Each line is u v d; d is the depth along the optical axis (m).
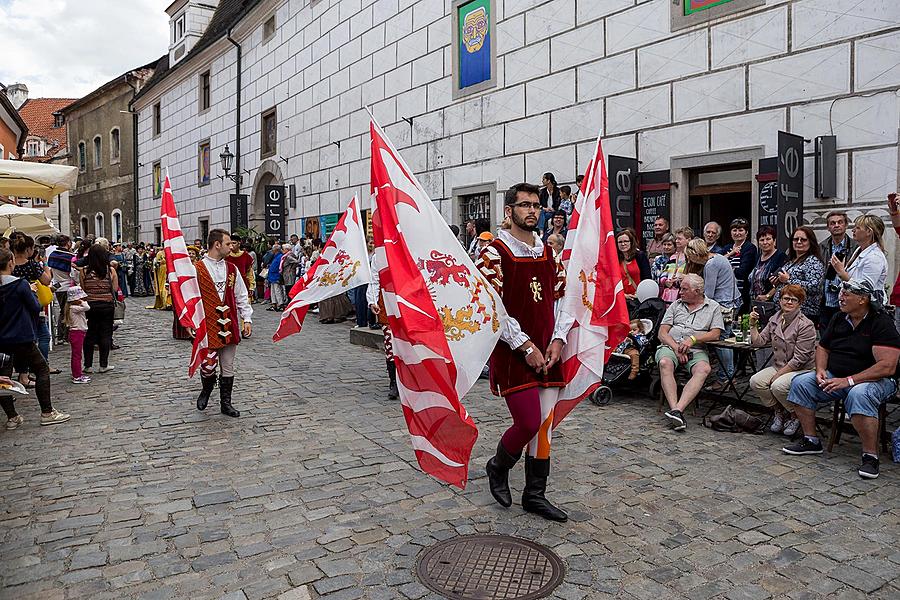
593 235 4.49
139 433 6.21
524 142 12.34
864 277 6.19
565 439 5.94
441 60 14.37
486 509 4.42
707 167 9.52
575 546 3.89
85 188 39.66
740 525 4.17
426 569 3.62
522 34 12.24
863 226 6.31
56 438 6.07
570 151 11.43
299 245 17.69
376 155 3.94
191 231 28.97
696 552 3.82
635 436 6.02
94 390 8.02
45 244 14.02
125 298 22.08
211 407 7.18
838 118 8.02
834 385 5.18
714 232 8.38
